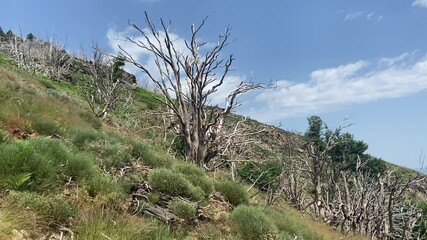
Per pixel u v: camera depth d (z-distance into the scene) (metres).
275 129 15.51
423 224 20.52
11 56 36.97
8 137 6.62
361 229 18.08
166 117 14.59
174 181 7.32
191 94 12.79
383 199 18.86
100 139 8.81
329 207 20.20
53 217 4.50
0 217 3.91
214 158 14.34
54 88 24.91
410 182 19.56
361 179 21.41
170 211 6.56
